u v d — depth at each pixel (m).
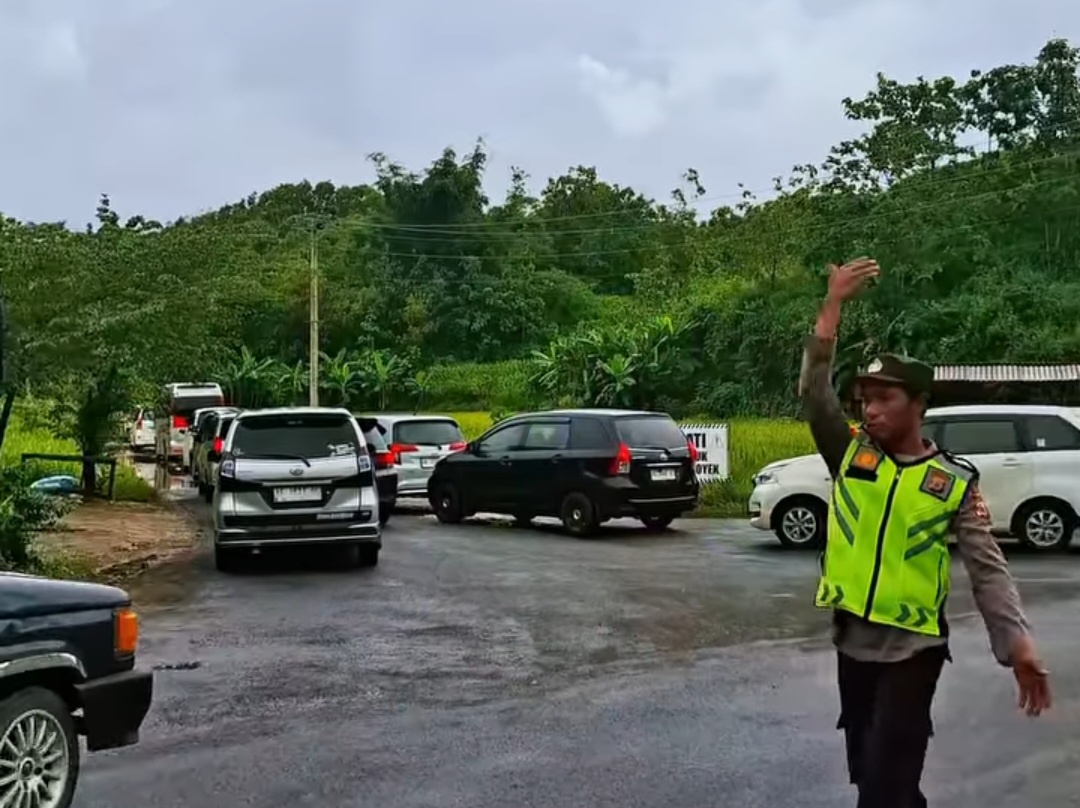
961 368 32.53
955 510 4.17
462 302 62.97
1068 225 44.19
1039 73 46.19
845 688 4.29
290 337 64.56
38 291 19.86
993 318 41.22
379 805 5.64
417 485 21.08
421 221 65.44
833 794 5.73
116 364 21.53
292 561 14.38
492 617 10.61
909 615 4.13
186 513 20.67
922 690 4.12
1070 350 39.59
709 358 50.12
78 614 5.54
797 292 48.59
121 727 5.65
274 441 13.49
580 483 17.03
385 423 21.36
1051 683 7.91
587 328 59.75
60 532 16.66
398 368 57.56
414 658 8.95
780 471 15.64
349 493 13.44
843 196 46.34
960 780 5.96
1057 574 12.88
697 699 7.61
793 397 46.59
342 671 8.54
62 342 19.97
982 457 14.96
